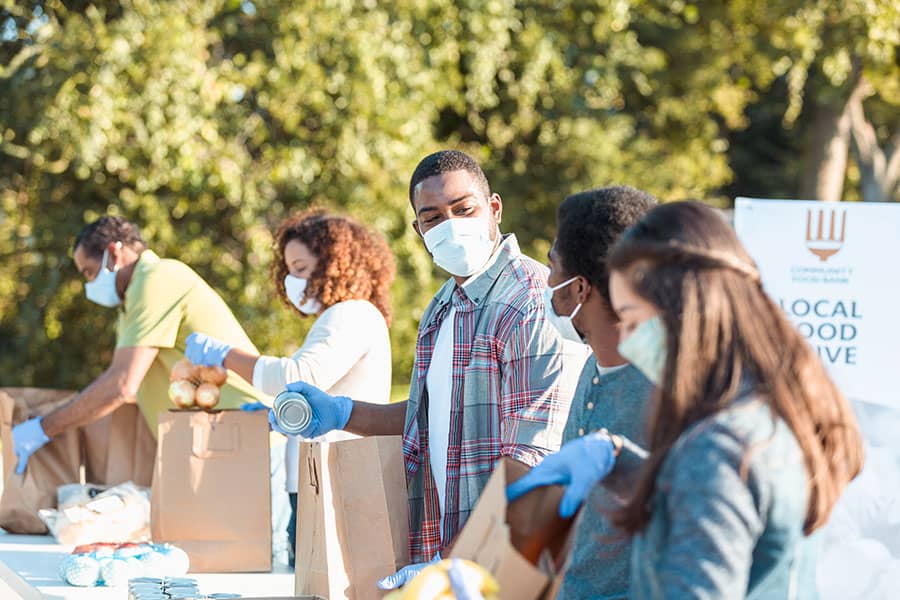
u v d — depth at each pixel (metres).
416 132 12.32
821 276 3.48
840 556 3.39
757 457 1.64
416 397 3.39
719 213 1.84
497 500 1.99
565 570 1.99
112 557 3.68
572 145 14.49
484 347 3.16
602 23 14.39
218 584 3.74
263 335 11.55
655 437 1.75
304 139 11.87
